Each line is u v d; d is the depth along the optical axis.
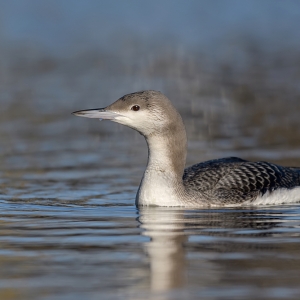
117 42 34.62
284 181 11.70
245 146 16.38
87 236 8.86
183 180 11.37
